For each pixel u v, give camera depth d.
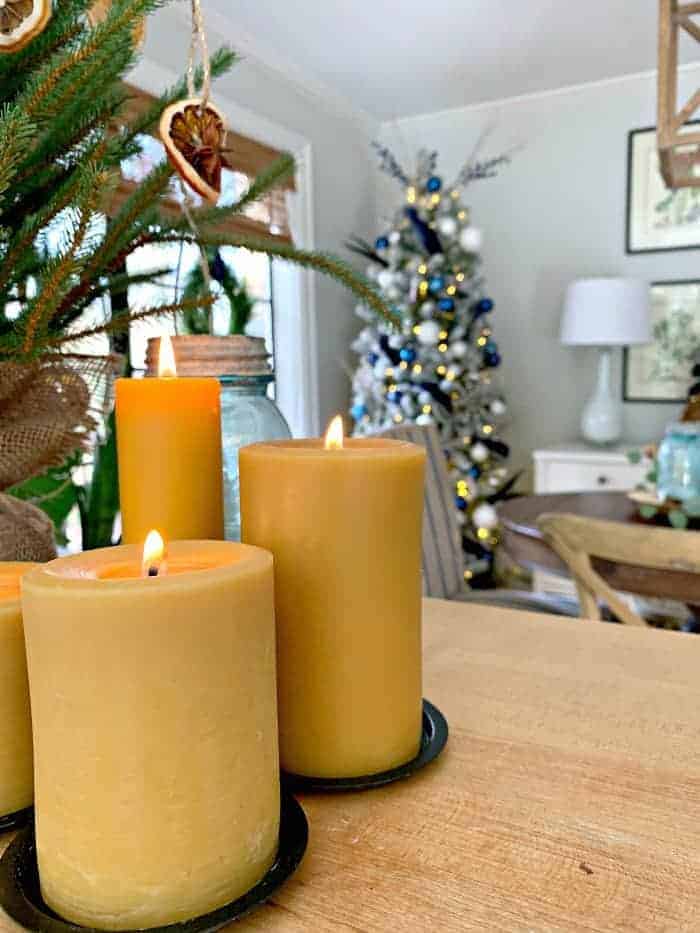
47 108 0.52
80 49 0.52
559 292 3.65
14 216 0.58
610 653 0.65
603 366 3.38
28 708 0.40
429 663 0.63
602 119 3.47
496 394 3.56
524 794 0.42
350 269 0.66
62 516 0.98
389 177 3.96
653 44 3.00
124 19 0.52
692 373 3.28
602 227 3.53
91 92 0.55
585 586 1.34
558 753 0.47
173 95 0.63
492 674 0.60
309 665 0.42
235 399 0.61
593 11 2.71
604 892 0.34
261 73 3.05
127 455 0.50
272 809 0.34
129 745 0.30
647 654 0.65
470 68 3.22
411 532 0.43
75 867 0.31
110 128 0.63
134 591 0.30
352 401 3.77
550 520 1.34
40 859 0.33
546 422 3.74
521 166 3.67
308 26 2.78
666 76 1.88
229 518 0.60
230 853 0.32
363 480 0.41
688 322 3.39
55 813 0.32
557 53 3.09
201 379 0.50
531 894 0.34
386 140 3.96
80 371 0.57
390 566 0.42
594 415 3.36
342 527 0.41
